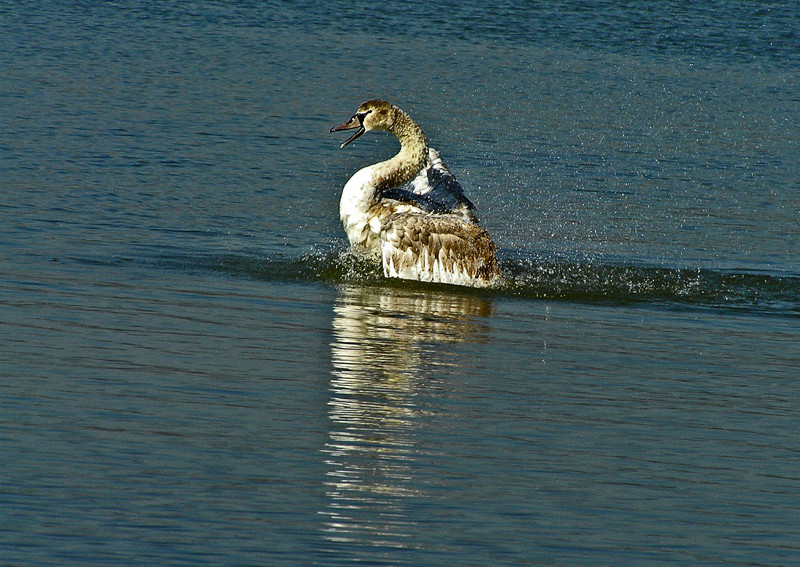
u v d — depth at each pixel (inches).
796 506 357.4
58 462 353.1
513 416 423.5
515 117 1255.5
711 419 433.4
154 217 761.6
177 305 552.7
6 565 293.0
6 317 507.2
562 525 334.0
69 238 684.7
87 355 460.8
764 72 1657.2
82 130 1034.1
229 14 1876.2
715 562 317.4
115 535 311.7
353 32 1788.9
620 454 391.9
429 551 313.3
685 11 2023.9
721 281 680.4
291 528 321.4
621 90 1462.8
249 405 415.8
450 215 658.2
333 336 516.7
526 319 573.3
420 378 462.6
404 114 673.0
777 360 521.3
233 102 1234.0
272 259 670.5
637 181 990.4
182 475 350.9
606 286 653.9
